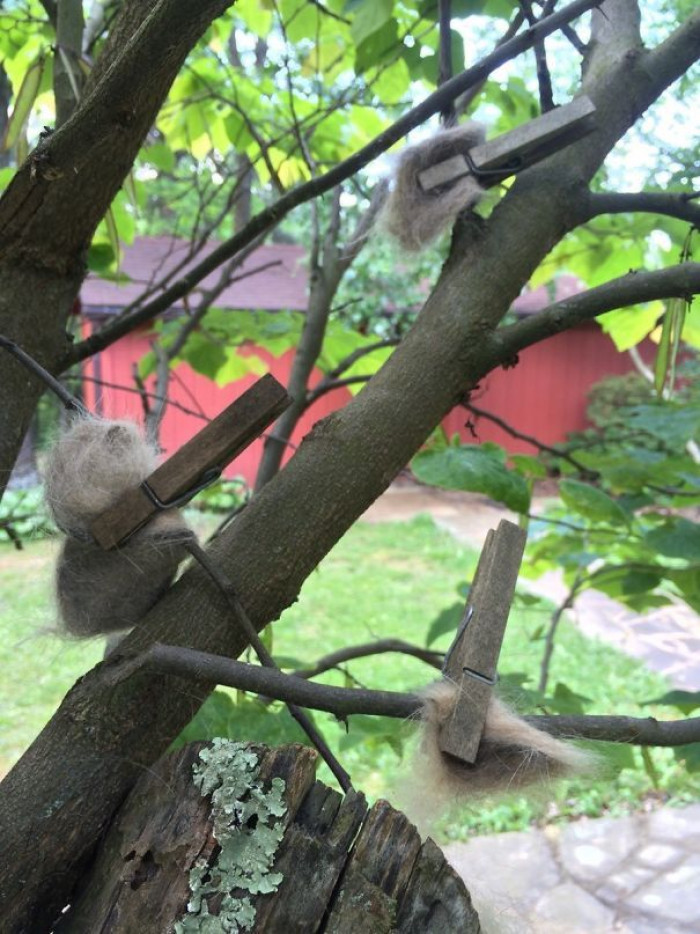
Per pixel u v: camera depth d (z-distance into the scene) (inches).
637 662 213.2
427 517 377.1
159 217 335.0
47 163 32.4
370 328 358.3
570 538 81.7
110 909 26.4
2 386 36.4
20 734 141.6
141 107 32.9
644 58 42.6
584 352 471.5
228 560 32.1
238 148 89.4
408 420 34.4
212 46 90.0
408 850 27.0
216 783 27.2
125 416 34.2
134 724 29.9
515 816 144.6
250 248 77.8
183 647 29.2
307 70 89.1
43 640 38.7
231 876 26.1
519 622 237.1
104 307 307.0
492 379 458.9
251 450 366.6
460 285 36.8
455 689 27.5
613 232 72.5
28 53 79.2
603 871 131.8
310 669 59.7
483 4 60.2
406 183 37.9
